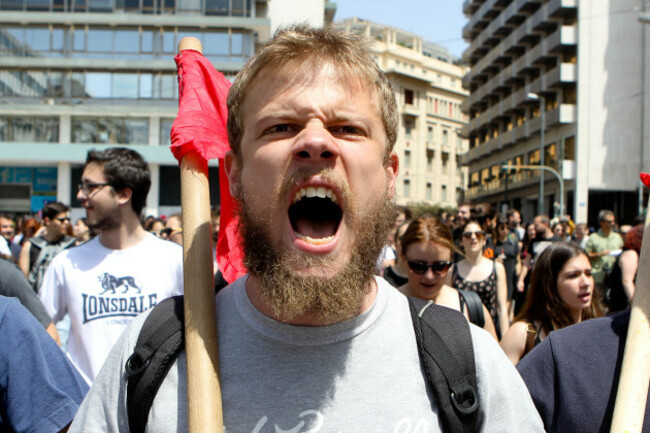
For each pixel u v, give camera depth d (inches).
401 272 170.4
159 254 120.0
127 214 119.3
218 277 78.4
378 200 53.6
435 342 52.5
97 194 116.3
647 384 59.2
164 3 1091.9
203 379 49.1
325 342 51.0
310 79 51.4
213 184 790.5
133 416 50.3
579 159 1138.0
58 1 1079.6
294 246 50.8
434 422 49.8
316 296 49.4
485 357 53.7
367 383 50.4
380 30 2213.3
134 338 54.3
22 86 1093.1
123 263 117.2
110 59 1080.8
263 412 49.1
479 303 133.1
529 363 72.9
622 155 1137.4
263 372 50.6
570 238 431.8
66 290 116.5
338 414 49.0
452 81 2396.7
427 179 2210.9
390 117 56.8
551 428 69.3
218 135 64.3
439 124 2274.9
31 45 1081.4
